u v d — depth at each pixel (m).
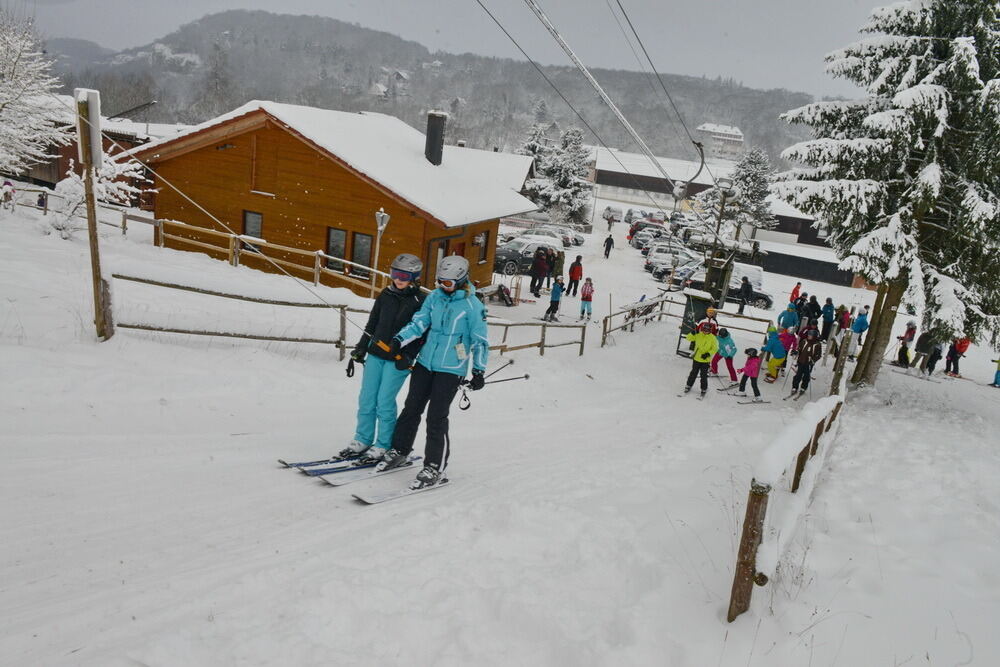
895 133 14.55
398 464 6.18
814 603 3.79
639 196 89.12
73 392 7.11
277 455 6.38
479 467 7.04
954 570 4.37
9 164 27.27
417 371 5.94
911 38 15.16
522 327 20.86
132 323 9.48
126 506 4.77
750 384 17.56
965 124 14.60
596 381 15.99
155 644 2.93
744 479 6.47
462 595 3.69
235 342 10.48
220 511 4.85
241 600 3.48
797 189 15.78
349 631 3.28
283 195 20.53
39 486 4.93
